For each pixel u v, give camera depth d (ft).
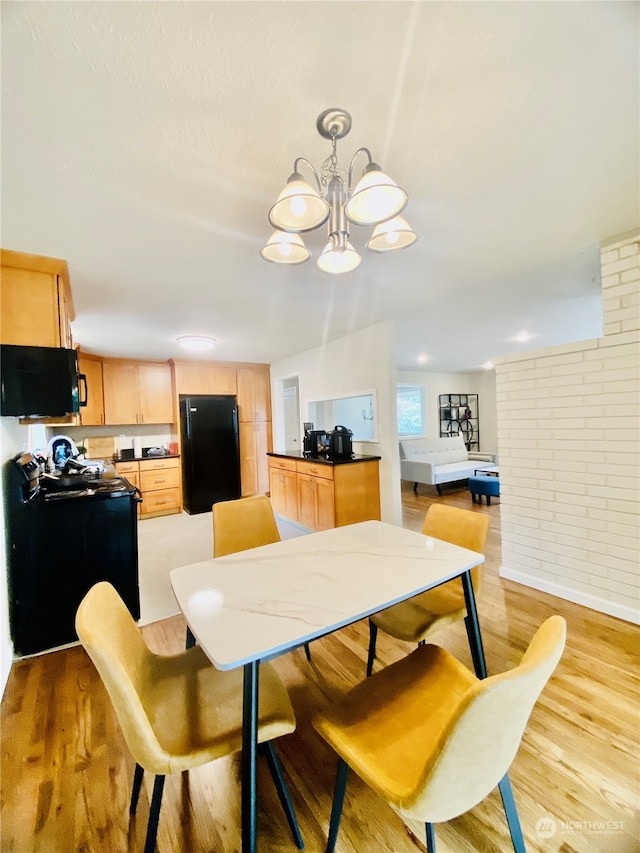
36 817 3.76
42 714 5.12
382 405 11.96
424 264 7.38
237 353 16.29
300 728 4.87
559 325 13.33
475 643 4.68
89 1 2.48
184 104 3.34
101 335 12.28
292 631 3.18
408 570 4.41
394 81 3.19
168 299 8.92
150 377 16.98
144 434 17.80
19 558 6.45
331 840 3.31
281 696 3.58
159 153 3.99
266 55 2.92
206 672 3.95
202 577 4.31
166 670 3.97
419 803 2.35
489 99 3.43
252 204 5.01
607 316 7.05
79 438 16.31
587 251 7.11
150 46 2.81
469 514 5.72
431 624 4.73
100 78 3.05
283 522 14.96
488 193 5.06
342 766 3.25
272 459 15.94
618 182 4.87
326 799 3.95
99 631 2.83
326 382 14.61
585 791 3.93
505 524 9.24
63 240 5.88
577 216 5.76
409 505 17.49
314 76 3.11
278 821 3.73
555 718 4.86
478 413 27.20
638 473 6.91
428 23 2.73
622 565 7.20
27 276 6.53
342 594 3.84
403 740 3.05
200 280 7.74
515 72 3.17
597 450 7.47
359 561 4.71
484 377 26.89
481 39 2.87
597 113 3.67
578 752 4.38
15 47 2.77
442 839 3.52
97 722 4.97
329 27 2.72
